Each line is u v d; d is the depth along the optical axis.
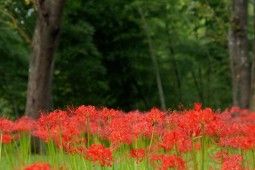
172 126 4.83
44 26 12.84
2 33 19.03
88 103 24.62
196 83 30.67
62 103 24.30
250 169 4.68
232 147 4.80
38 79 12.93
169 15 27.47
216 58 28.16
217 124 4.46
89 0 23.78
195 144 4.48
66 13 22.25
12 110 25.03
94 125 5.88
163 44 28.09
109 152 4.14
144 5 25.17
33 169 3.28
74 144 5.08
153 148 4.77
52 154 5.55
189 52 28.48
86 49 22.47
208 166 4.89
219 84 29.78
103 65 24.81
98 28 24.89
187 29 29.23
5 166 7.01
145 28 25.44
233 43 16.91
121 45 25.62
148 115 4.62
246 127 4.97
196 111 3.85
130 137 4.81
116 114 5.20
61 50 22.31
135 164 4.98
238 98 16.73
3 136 6.35
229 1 21.36
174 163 4.02
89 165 4.79
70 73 23.31
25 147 6.71
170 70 29.16
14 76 22.55
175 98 29.12
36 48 13.05
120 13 24.69
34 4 12.83
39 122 5.22
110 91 26.52
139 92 27.25
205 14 19.17
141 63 25.98
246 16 16.86
